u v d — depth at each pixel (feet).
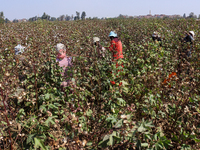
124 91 12.81
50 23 72.28
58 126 8.45
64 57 13.61
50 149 8.05
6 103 9.76
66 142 7.50
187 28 39.73
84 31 39.86
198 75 14.93
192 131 8.77
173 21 60.03
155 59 16.70
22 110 10.04
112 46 15.98
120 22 69.67
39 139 7.37
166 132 10.25
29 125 8.79
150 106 10.01
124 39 31.22
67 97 11.44
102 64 15.10
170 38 27.76
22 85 12.66
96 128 9.46
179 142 9.14
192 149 8.65
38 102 11.17
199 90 13.75
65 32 34.71
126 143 8.21
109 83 12.35
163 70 15.97
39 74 13.17
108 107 11.18
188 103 10.94
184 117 10.66
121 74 13.38
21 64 14.24
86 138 8.83
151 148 7.45
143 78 13.16
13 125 7.89
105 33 35.91
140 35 32.81
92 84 13.35
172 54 21.34
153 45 18.86
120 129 7.00
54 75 12.96
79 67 14.39
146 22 62.90
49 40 25.66
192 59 19.89
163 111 10.83
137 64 16.44
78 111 9.79
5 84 9.77
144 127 6.97
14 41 26.43
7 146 8.45
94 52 15.99
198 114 9.49
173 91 12.21
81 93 11.27
